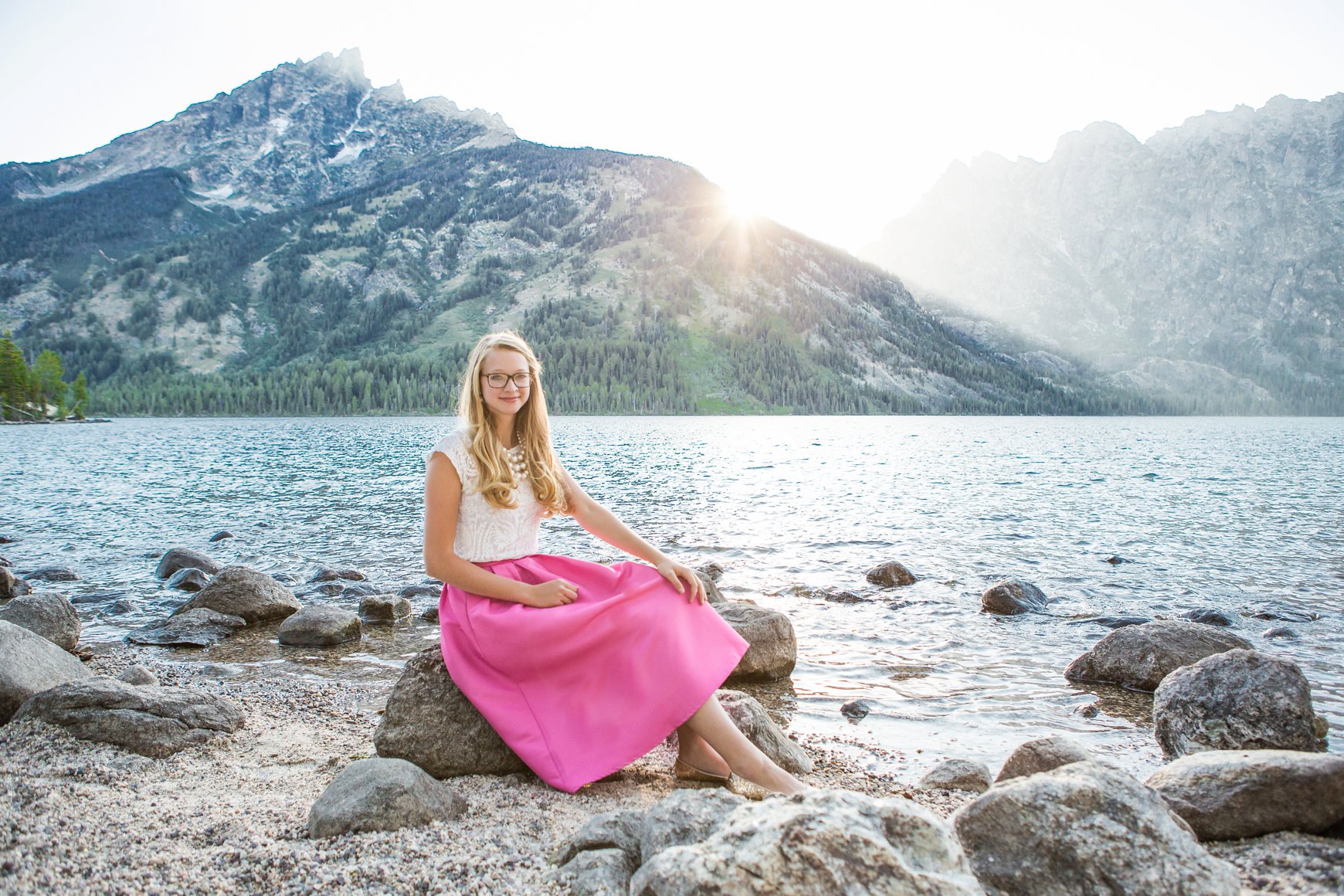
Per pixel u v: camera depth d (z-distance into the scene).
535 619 4.31
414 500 26.39
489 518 4.58
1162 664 7.62
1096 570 14.33
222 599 10.62
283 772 4.77
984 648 9.23
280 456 51.72
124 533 19.20
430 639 9.89
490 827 3.73
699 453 55.47
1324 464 46.91
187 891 2.94
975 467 43.53
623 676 4.22
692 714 4.07
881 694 7.50
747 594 12.20
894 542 17.45
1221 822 3.79
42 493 28.84
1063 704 7.22
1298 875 3.20
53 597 9.16
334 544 17.44
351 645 9.59
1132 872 2.85
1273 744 5.65
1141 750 6.11
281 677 8.13
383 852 3.36
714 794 3.33
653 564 4.54
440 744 4.58
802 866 2.36
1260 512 23.12
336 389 182.50
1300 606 11.55
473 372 4.57
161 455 52.84
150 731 5.04
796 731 6.48
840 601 11.73
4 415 124.88
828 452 59.53
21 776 4.30
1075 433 111.44
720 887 2.37
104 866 3.10
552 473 4.76
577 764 4.18
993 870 3.04
